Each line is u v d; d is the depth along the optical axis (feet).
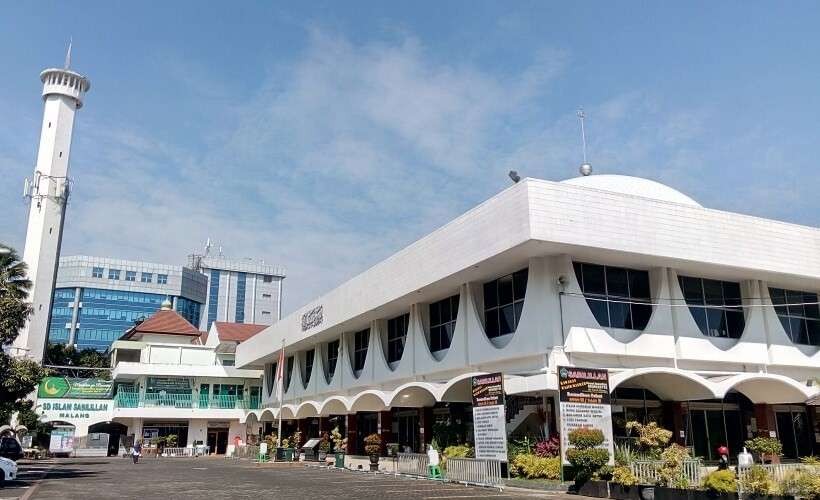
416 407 108.47
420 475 88.33
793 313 96.94
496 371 85.15
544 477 68.95
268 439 158.30
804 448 97.19
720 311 90.68
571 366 70.03
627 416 85.15
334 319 125.70
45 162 205.26
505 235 76.54
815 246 91.45
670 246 80.12
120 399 184.55
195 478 87.61
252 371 201.87
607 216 77.00
